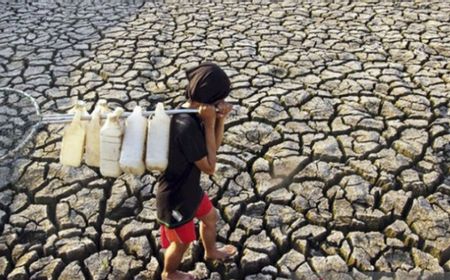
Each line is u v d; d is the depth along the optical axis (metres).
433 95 5.12
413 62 5.84
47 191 3.92
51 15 7.34
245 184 4.02
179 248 2.91
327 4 7.75
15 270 3.31
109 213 3.75
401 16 7.19
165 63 5.89
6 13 7.41
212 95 2.51
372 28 6.81
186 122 2.54
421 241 3.49
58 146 4.37
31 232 3.58
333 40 6.45
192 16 7.29
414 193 3.90
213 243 3.22
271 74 5.62
